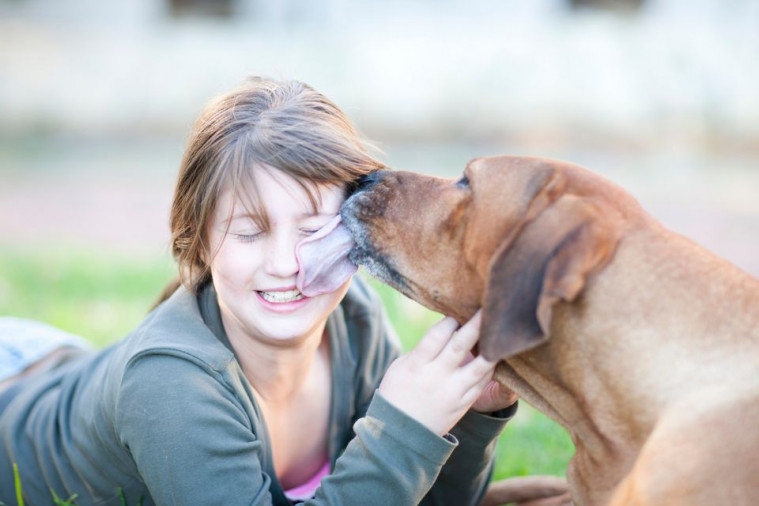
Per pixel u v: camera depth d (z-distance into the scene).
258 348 3.31
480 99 14.62
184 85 15.71
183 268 3.47
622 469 2.68
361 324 3.67
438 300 2.98
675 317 2.63
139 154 14.66
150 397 3.05
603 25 14.91
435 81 14.80
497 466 4.16
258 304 3.15
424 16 15.85
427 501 3.62
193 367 3.10
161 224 10.27
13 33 16.42
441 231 2.94
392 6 15.96
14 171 13.54
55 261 8.31
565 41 14.81
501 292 2.56
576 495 2.88
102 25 16.67
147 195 11.92
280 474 3.56
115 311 6.51
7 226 10.23
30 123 15.90
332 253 3.10
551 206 2.63
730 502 2.37
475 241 2.85
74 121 15.87
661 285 2.65
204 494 2.99
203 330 3.25
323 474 3.66
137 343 3.21
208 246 3.25
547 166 2.81
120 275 7.61
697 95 14.02
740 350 2.56
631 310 2.66
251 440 3.14
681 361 2.59
